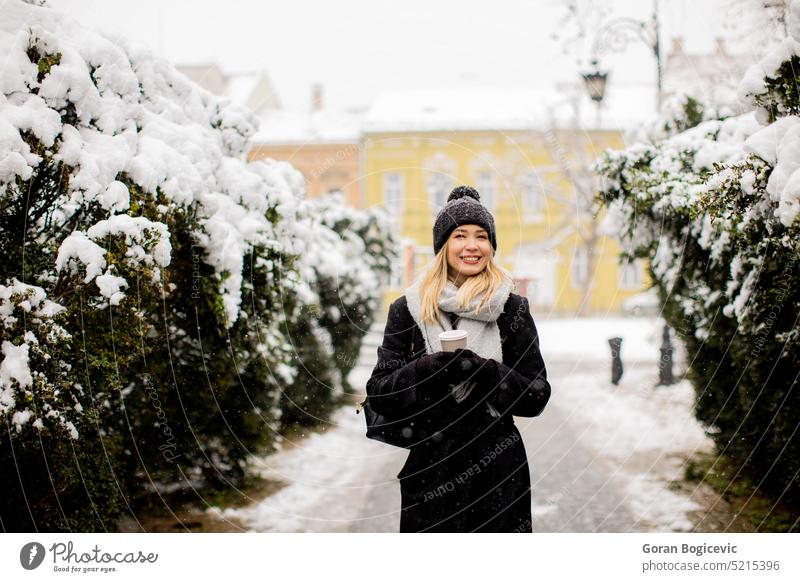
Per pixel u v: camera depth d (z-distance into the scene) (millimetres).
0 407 2828
